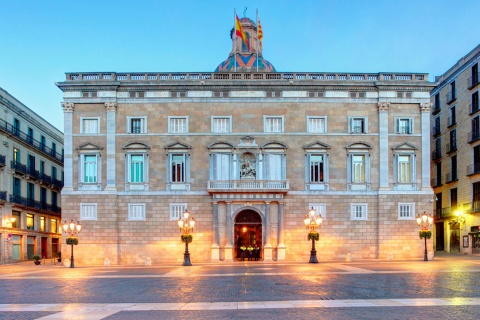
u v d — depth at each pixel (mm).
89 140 52844
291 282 28656
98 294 24656
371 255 52281
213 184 52000
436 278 29953
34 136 70375
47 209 73250
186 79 53750
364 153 53094
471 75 61562
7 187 60531
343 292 23797
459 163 64750
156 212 52375
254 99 53406
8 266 51781
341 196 52688
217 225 51781
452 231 66500
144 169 52625
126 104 53375
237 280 30344
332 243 52250
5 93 61312
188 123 53125
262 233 52031
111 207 52000
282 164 52812
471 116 61438
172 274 35688
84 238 51719
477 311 18000
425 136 53406
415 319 16562
